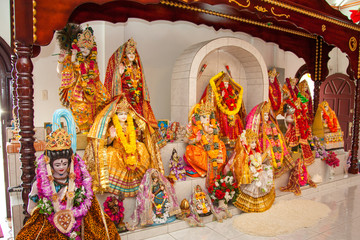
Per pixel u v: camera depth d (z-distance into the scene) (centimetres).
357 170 693
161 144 459
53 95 538
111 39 579
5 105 536
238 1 425
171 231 396
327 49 749
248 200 464
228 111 546
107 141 402
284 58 899
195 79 529
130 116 419
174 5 504
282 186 564
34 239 271
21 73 296
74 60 415
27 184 304
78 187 291
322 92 1076
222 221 431
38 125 526
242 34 791
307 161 596
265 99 621
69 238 285
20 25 290
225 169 480
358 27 629
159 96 652
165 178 409
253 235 390
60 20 306
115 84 456
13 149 394
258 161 462
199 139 461
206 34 717
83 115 428
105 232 308
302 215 454
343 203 518
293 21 503
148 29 628
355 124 682
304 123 614
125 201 395
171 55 663
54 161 278
